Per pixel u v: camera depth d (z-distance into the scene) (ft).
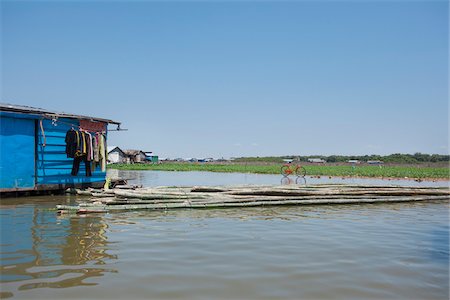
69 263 20.75
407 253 23.94
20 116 52.11
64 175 58.08
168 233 29.07
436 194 59.31
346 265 21.12
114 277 18.56
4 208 41.47
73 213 38.50
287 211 43.42
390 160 351.87
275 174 158.92
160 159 462.19
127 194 45.96
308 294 16.79
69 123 58.23
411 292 17.26
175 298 16.07
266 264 21.01
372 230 31.65
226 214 40.14
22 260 21.21
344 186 59.72
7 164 51.24
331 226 33.32
